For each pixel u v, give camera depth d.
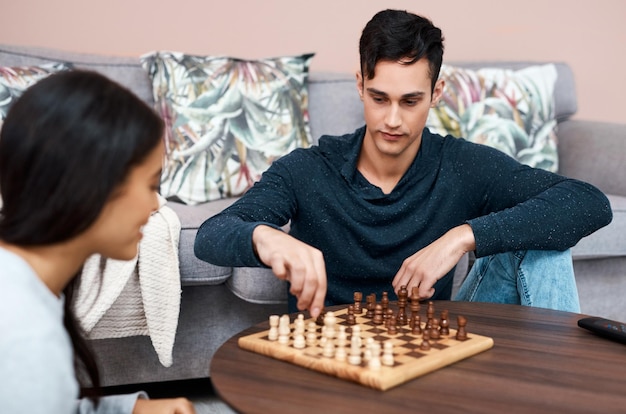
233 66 2.38
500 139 2.62
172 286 1.79
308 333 1.08
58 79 0.87
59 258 0.90
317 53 3.02
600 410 0.87
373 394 0.91
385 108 1.49
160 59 2.34
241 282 1.89
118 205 0.88
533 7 3.29
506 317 1.29
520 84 2.73
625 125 2.78
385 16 1.49
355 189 1.61
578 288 2.38
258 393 0.91
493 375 0.99
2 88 2.13
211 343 1.98
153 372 1.93
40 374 0.79
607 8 3.39
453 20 3.19
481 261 1.68
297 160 1.62
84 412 0.99
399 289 1.37
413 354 1.03
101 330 1.78
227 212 1.41
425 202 1.63
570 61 3.38
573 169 2.79
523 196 1.58
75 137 0.84
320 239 1.61
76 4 2.70
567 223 1.45
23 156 0.84
